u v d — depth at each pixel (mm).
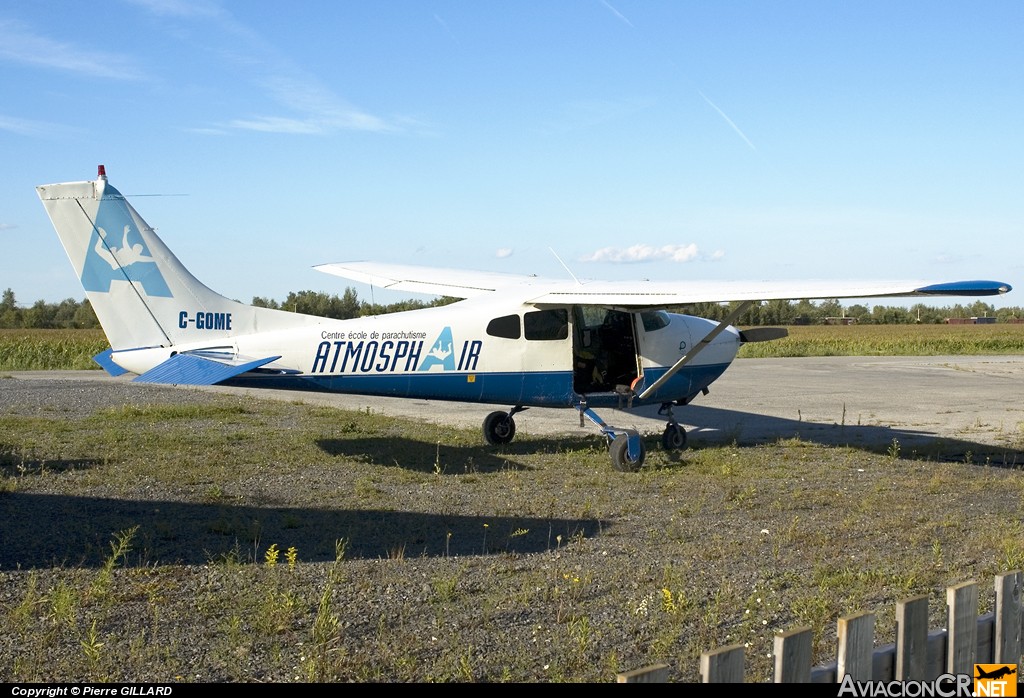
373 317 10617
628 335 11805
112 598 5133
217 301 10188
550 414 15820
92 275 9719
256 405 15734
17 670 4094
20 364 27234
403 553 6262
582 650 4430
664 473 10000
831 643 4629
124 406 14570
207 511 7531
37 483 8445
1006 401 18703
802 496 8672
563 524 7363
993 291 7758
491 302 11125
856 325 88750
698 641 4633
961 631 3461
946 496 8758
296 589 5375
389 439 12078
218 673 4129
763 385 22203
